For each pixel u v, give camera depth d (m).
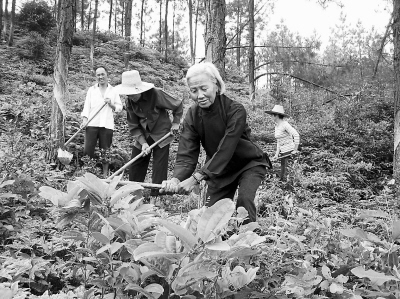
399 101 9.30
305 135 13.09
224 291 1.75
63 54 7.21
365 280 2.32
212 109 3.17
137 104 5.38
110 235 1.57
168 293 1.60
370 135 12.82
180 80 23.08
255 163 3.44
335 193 8.49
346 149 12.02
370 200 7.13
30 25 30.52
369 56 20.80
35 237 3.45
